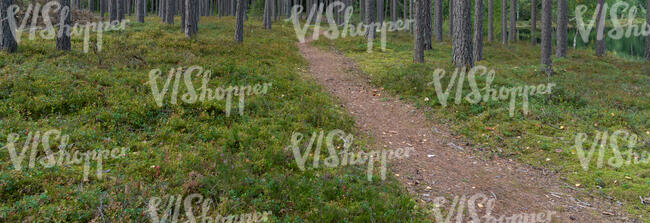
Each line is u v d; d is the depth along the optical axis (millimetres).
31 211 4973
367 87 15570
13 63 11711
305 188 6461
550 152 9352
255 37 26375
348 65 19859
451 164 8773
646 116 12008
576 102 12992
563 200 7195
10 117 7891
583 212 6734
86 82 10336
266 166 7215
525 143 9945
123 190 5730
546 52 18672
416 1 18891
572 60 25547
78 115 8492
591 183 7828
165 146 7523
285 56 19766
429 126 11438
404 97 14062
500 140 10219
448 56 23219
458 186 7586
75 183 5918
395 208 6172
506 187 7680
